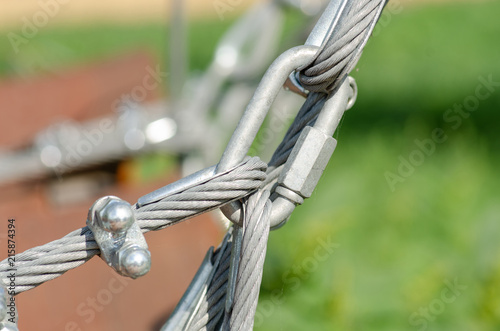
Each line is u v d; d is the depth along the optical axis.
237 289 0.68
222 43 1.73
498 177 2.43
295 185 0.69
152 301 1.02
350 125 3.06
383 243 1.88
